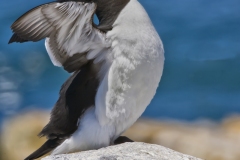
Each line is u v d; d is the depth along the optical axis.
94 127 8.38
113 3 8.44
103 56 8.29
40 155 8.68
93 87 8.39
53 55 8.17
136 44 8.22
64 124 8.51
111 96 8.30
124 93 8.33
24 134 16.33
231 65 31.61
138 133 15.66
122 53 8.23
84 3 7.55
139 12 8.39
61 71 30.42
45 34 7.91
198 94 28.06
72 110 8.46
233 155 14.78
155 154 8.20
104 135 8.45
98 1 8.49
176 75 30.73
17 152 16.17
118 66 8.26
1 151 16.41
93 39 8.10
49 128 8.58
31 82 29.70
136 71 8.27
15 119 17.53
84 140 8.42
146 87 8.45
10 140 16.41
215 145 15.18
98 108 8.32
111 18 8.41
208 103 26.88
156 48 8.39
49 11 7.56
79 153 8.20
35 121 16.62
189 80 30.14
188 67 31.66
